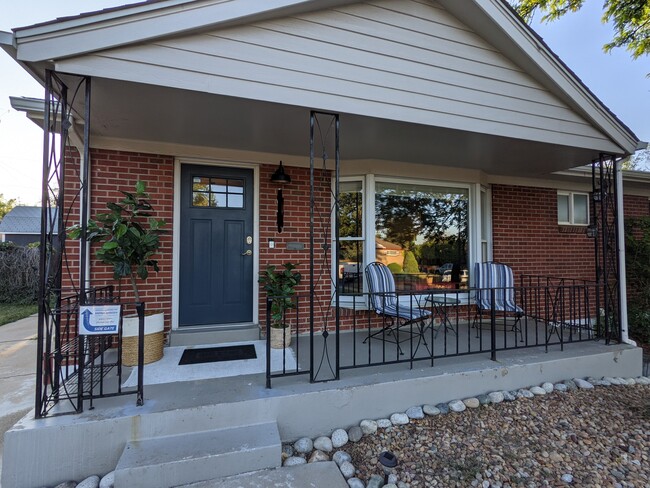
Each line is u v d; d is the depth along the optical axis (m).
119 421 2.14
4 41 1.97
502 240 5.38
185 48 2.30
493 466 2.24
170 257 3.74
